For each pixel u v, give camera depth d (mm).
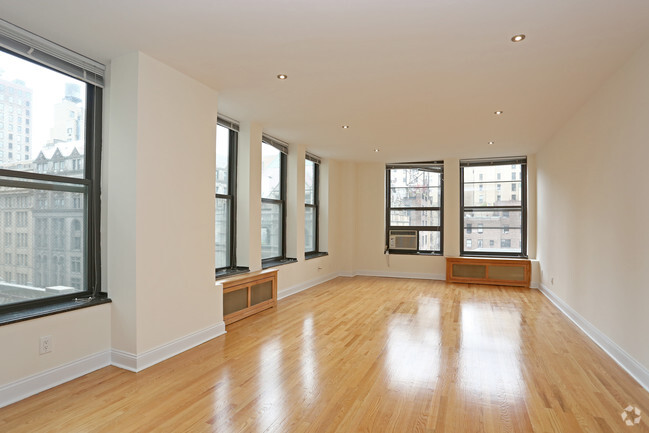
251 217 5070
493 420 2293
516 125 5070
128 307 2988
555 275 5547
